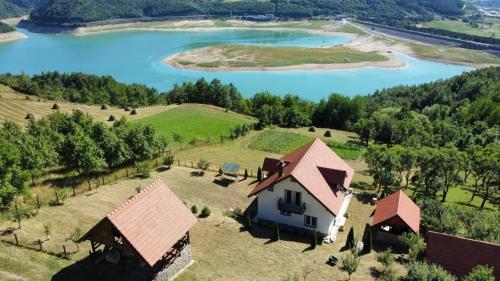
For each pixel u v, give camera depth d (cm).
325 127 12650
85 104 13025
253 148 8719
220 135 9638
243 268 3897
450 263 3791
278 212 5028
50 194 4869
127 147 6247
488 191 6631
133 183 5647
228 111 12962
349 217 5338
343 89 16462
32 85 13525
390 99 14425
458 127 9694
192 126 10369
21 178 4444
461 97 13662
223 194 5728
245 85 16838
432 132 9338
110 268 3484
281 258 4153
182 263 3762
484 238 4366
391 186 6519
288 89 16412
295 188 4822
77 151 5462
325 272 3891
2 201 4203
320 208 4775
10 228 3897
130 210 3375
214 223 4791
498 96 11625
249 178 6388
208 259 3981
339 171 5144
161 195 3706
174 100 14838
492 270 3425
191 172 6388
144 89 15412
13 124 6844
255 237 4594
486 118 10812
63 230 4028
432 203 5128
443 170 6006
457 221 4719
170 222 3588
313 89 16425
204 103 14538
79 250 3712
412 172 7269
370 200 5866
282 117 11662
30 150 5275
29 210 4291
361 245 4475
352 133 11112
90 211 4538
